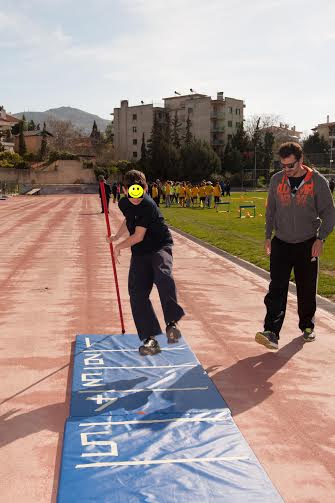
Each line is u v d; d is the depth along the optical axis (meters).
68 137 129.00
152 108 107.50
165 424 3.74
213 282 9.42
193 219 25.05
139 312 4.99
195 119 106.00
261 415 4.00
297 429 3.78
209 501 2.84
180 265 11.36
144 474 3.09
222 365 5.12
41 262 11.53
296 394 4.42
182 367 4.93
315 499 2.93
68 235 17.14
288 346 5.72
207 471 3.14
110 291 8.53
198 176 87.62
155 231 4.98
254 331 6.33
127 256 12.49
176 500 2.84
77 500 2.83
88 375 4.71
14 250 13.49
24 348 5.57
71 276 9.87
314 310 5.79
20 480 3.09
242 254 13.02
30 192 67.19
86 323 6.59
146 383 4.53
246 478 3.07
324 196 5.31
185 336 6.08
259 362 5.21
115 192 41.50
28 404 4.16
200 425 3.74
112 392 4.32
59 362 5.14
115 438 3.52
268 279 9.73
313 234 5.48
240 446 3.46
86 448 3.38
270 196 5.55
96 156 105.31
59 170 80.56
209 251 13.72
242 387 4.57
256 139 100.44
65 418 3.90
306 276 5.60
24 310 7.25
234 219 25.12
